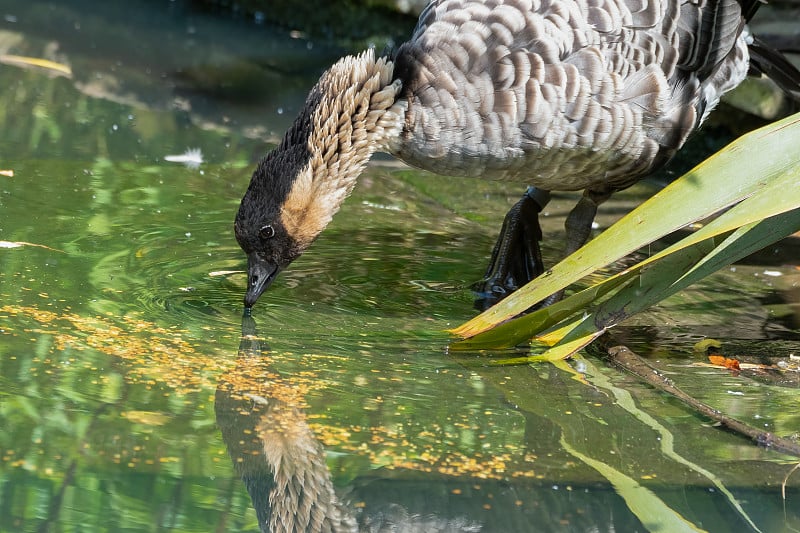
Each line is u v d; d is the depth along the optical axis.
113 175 7.77
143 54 10.88
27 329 5.40
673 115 5.90
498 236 7.01
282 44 11.77
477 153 5.60
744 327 6.01
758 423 4.84
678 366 5.49
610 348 5.55
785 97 8.67
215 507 3.98
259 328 5.68
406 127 5.60
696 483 4.34
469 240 7.21
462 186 8.27
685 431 4.77
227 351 5.36
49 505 3.92
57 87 9.66
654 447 4.61
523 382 5.23
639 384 5.25
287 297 6.14
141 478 4.14
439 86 5.53
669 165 8.86
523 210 6.54
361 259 6.79
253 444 4.46
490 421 4.80
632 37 5.69
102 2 12.70
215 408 4.75
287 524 3.92
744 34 6.46
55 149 8.20
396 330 5.77
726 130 9.24
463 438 4.62
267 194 5.70
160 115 9.23
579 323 5.37
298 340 5.56
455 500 4.14
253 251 5.80
